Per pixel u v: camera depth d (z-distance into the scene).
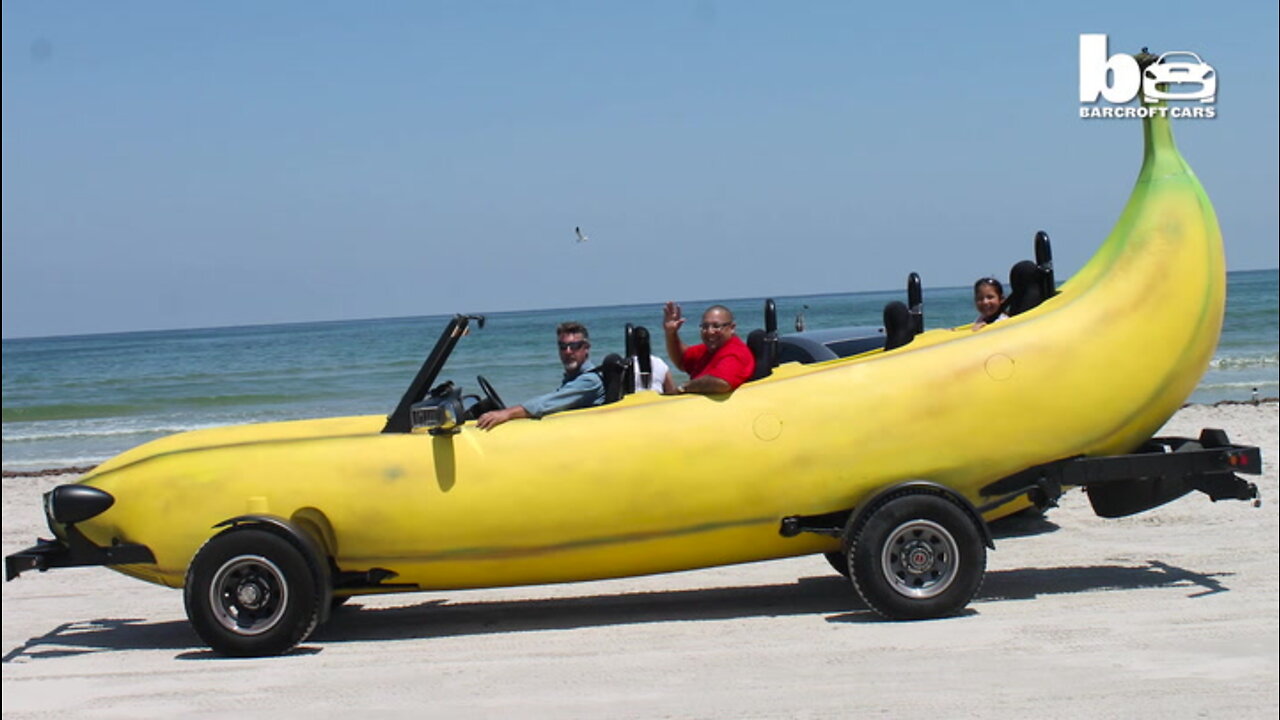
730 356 7.55
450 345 7.52
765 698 5.95
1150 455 7.66
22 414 34.00
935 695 5.89
